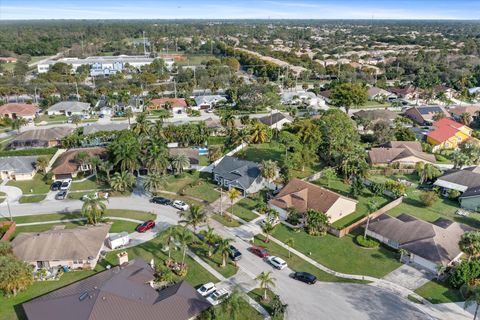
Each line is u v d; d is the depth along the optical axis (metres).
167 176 102.62
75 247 67.06
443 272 64.12
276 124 146.38
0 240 69.25
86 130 135.25
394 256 70.50
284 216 84.31
